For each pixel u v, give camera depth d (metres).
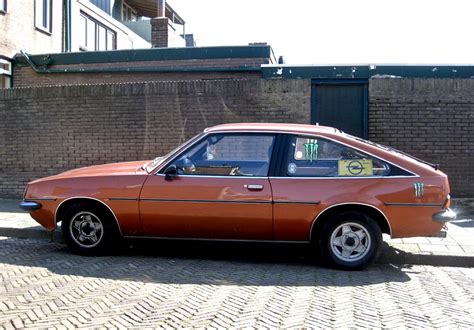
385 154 5.75
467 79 8.83
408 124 8.92
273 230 5.75
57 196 6.10
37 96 9.94
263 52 11.58
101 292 4.73
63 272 5.44
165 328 3.86
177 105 9.42
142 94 9.53
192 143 6.00
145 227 5.95
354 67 9.10
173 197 5.82
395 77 8.99
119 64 12.10
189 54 11.82
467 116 8.84
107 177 6.04
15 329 3.79
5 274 5.33
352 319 4.14
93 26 18.56
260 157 5.89
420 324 4.06
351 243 5.73
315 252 6.56
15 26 13.24
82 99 9.74
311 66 9.26
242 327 3.91
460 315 4.30
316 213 5.64
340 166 5.74
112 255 6.30
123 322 3.97
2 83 12.56
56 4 15.69
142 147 9.56
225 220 5.77
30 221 8.02
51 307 4.29
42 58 12.34
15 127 10.07
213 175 5.84
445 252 6.36
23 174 10.09
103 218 6.11
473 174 8.88
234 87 9.24
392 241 6.98
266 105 9.16
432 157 8.91
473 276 5.73
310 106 9.09
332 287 5.09
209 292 4.82
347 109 9.15
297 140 5.88
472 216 8.82
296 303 4.53
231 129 6.01
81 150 9.80
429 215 5.59
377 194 5.60
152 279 5.24
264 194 5.68
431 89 8.88
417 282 5.39
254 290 4.92
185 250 6.78
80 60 12.27
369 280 5.40
